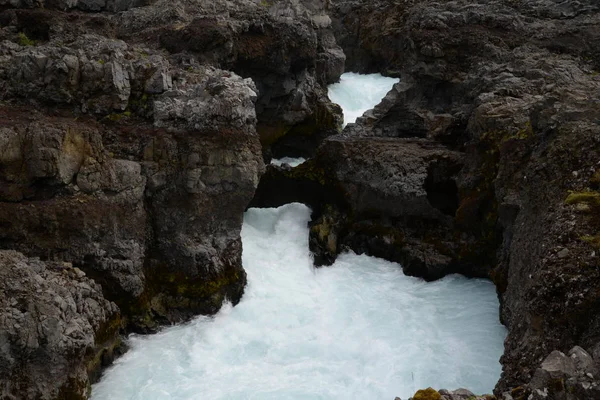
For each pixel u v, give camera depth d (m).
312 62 34.72
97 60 21.80
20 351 14.45
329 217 27.33
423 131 31.02
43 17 28.00
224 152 21.55
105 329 18.39
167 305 21.36
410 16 39.00
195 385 17.80
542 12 35.06
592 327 13.95
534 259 17.02
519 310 17.16
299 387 17.64
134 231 20.28
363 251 26.94
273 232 27.56
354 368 18.70
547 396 12.36
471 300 23.02
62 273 17.16
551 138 18.83
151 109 21.97
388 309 22.47
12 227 17.62
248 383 17.92
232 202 22.17
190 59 26.23
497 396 14.93
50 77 20.97
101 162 19.34
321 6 41.25
